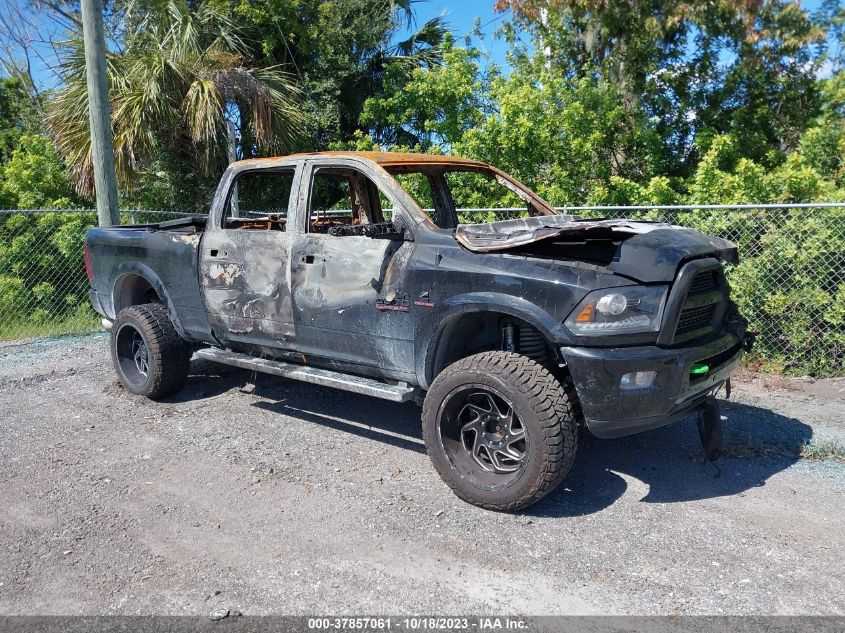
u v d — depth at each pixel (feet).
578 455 15.47
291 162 16.28
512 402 12.17
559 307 12.09
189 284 18.01
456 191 28.78
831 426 16.96
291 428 17.25
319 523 12.42
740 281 21.67
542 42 36.58
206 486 13.97
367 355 14.88
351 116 46.14
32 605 10.09
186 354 19.20
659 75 33.40
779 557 11.20
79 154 34.22
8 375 22.31
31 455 15.60
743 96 33.35
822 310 20.79
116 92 35.19
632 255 12.07
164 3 38.58
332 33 44.06
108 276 20.35
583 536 11.91
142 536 12.01
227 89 35.91
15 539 11.94
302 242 15.55
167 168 38.58
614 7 31.81
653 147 32.48
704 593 10.22
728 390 15.20
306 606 10.00
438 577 10.71
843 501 13.19
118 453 15.69
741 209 21.70
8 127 58.08
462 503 13.17
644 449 15.79
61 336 28.45
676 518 12.54
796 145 32.76
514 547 11.56
